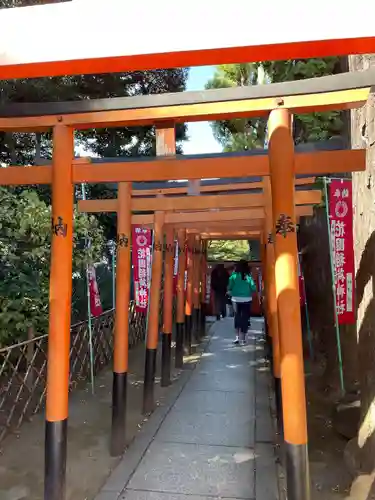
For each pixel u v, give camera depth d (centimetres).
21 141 801
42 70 203
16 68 201
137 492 329
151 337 522
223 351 875
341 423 425
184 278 769
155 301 529
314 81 266
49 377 293
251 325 1219
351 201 459
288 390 255
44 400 524
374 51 188
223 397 568
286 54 191
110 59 193
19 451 406
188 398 564
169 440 425
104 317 731
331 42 180
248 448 407
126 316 417
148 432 446
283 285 264
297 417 252
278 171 271
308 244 822
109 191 842
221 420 481
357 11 176
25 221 466
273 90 271
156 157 313
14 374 461
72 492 333
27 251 482
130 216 432
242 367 739
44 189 723
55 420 291
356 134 460
